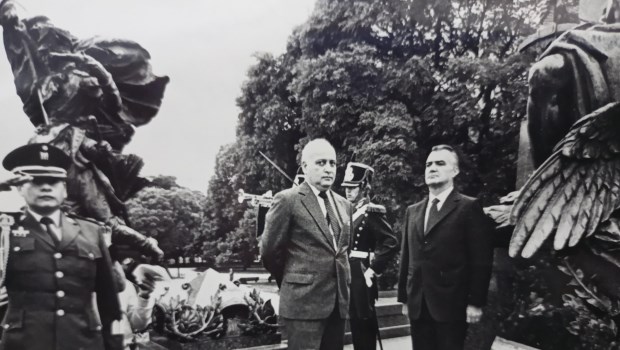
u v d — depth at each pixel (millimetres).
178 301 5121
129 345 5133
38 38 5242
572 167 5012
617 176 4945
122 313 5164
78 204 5176
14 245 4645
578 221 4988
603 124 4836
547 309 5082
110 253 5305
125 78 5625
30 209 4723
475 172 5375
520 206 5062
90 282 4875
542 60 5176
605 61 5051
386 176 5441
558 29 5297
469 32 5664
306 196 4449
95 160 5289
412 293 5156
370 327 5121
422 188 5500
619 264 4965
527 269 5145
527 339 5074
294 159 5891
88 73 5309
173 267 5543
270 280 5434
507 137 5414
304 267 4387
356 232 5141
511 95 5465
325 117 5711
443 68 5684
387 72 5707
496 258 5160
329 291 4387
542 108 5188
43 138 5133
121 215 5449
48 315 4676
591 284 5035
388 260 5176
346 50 5809
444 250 5039
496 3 5574
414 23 5703
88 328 4844
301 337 4383
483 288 5023
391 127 5512
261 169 5863
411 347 5316
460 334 5043
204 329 5047
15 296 4645
